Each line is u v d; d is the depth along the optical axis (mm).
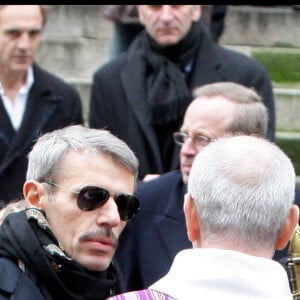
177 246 16297
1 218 13797
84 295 12891
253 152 10906
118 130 20625
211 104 16359
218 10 25891
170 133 20328
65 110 20938
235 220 10617
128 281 16312
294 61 30625
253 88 20797
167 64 20672
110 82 20906
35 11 20344
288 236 10992
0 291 12609
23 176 20312
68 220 12883
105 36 31594
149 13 20641
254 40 32125
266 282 10477
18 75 20484
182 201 16609
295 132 29125
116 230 13023
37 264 12672
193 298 10469
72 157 12945
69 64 30984
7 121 20406
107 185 12906
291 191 10812
